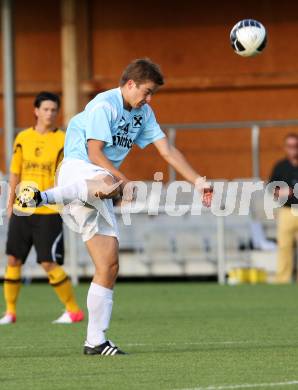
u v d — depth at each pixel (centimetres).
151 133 2847
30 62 7519
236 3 7244
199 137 7269
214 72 7300
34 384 2305
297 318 3894
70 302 3856
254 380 2317
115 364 2595
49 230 3788
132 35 7375
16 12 7506
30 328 3634
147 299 4962
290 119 7219
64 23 7344
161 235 6300
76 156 2728
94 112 2681
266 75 7225
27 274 6212
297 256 6000
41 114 3809
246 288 5562
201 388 2197
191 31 7312
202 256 6262
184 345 3025
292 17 7169
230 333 3372
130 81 2692
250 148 7194
